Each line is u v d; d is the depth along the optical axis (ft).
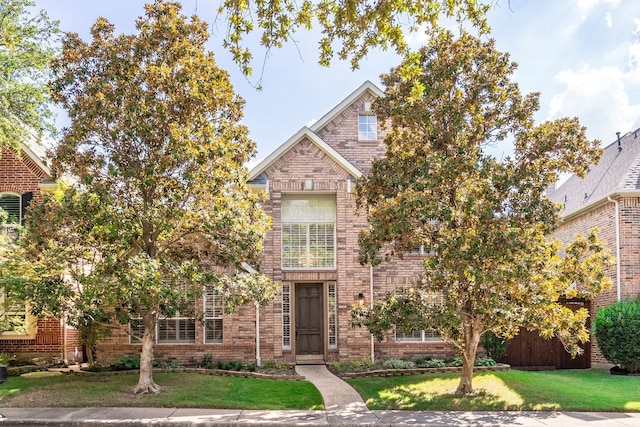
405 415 37.68
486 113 43.88
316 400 42.29
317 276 62.03
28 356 59.72
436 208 39.83
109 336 58.59
